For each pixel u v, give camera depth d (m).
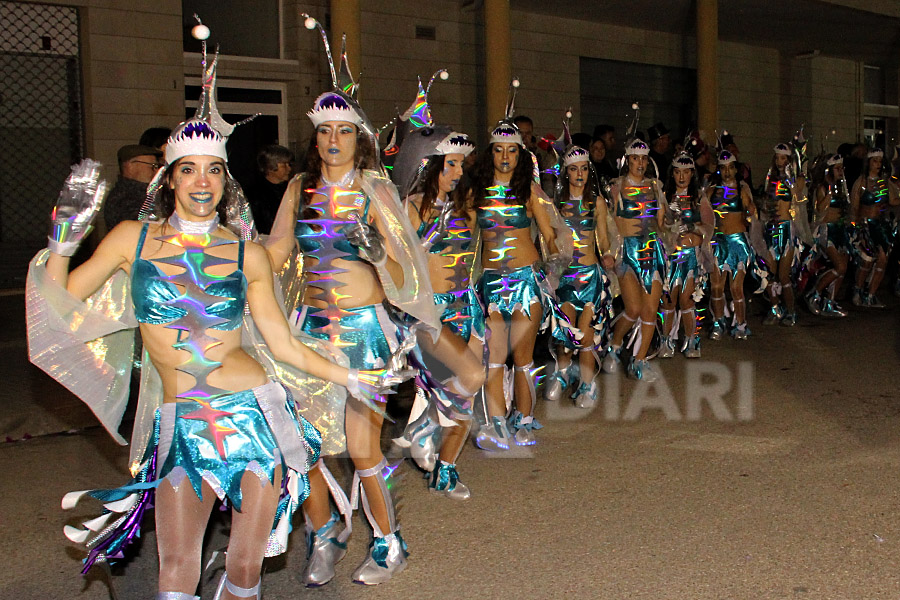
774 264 10.88
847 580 3.96
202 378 3.16
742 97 21.39
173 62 11.84
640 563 4.18
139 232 3.14
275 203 6.64
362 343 4.04
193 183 3.09
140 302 3.12
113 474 5.57
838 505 4.87
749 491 5.12
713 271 9.92
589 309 7.09
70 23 11.19
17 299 10.98
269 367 3.59
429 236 5.16
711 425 6.54
